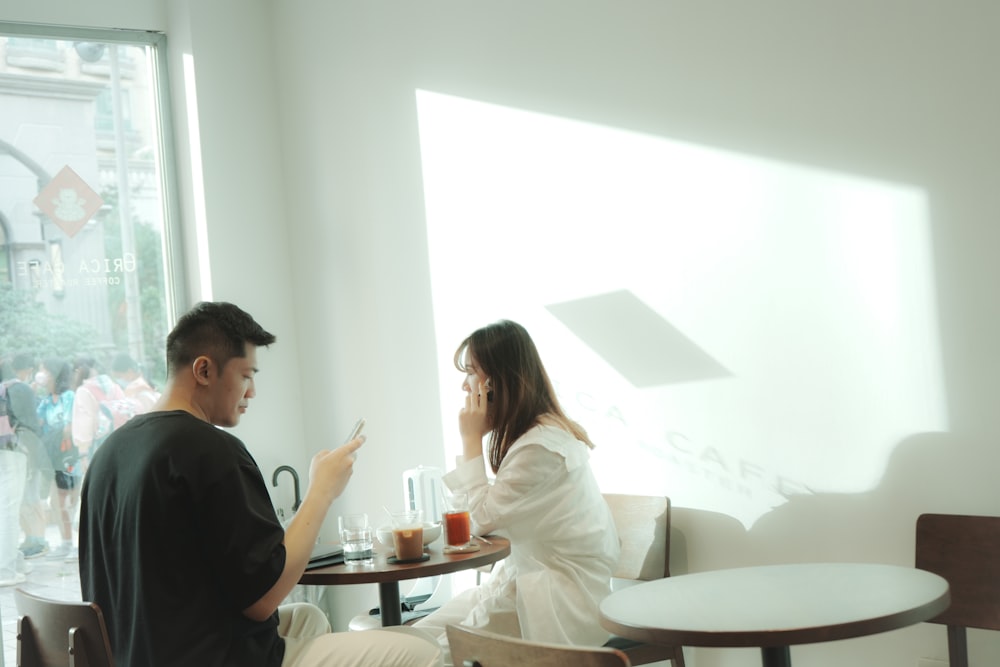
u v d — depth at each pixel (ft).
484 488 8.89
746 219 9.21
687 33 9.61
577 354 10.84
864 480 8.46
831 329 8.64
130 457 6.68
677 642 5.58
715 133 9.42
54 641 6.47
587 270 10.68
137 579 6.44
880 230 8.28
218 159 14.47
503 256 11.62
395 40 12.94
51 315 13.88
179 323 7.32
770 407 9.09
